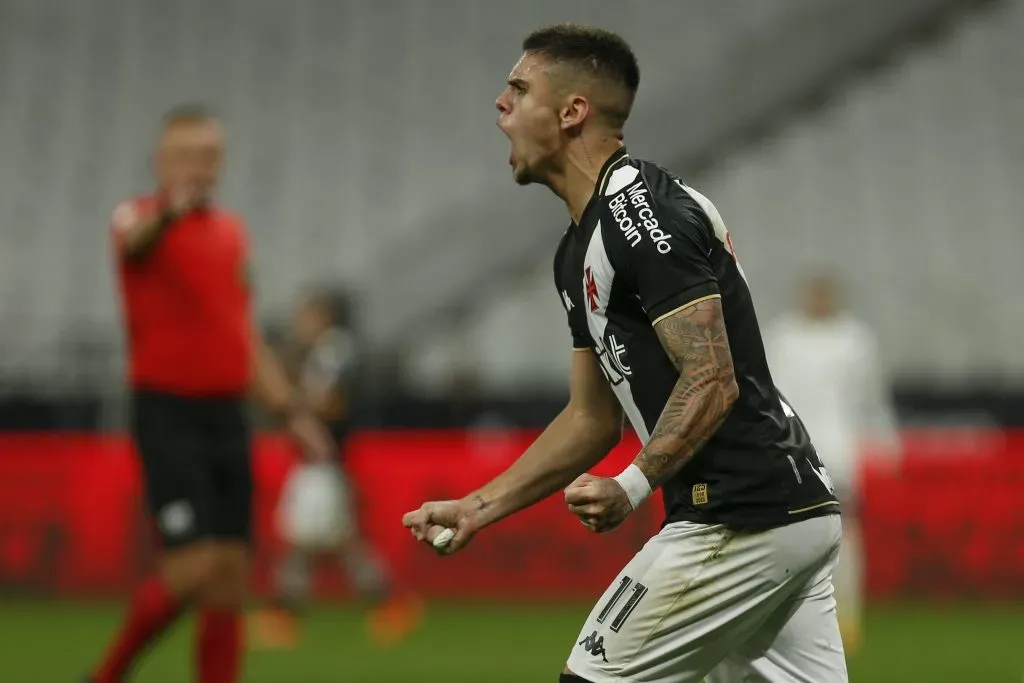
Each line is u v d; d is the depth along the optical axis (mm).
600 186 12547
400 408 43531
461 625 36250
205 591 19531
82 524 41812
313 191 63125
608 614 12594
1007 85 67250
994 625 36094
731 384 11664
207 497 19594
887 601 41156
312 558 41031
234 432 20188
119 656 19562
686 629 12461
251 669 28234
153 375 19641
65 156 65188
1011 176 63906
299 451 34688
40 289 58531
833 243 60438
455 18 71188
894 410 43969
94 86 68625
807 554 12430
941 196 62844
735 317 12438
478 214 56000
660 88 63500
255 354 21297
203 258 19922
